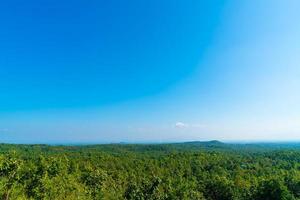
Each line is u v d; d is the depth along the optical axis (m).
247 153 198.38
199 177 107.00
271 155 165.25
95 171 81.44
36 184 45.03
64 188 51.31
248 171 116.19
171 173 110.06
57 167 53.78
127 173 100.06
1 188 36.47
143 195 73.44
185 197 75.00
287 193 75.19
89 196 57.03
